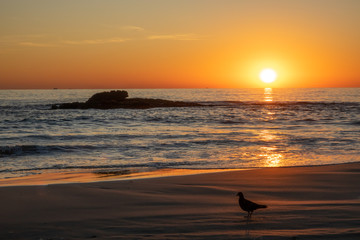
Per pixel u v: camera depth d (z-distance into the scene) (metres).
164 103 69.38
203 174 13.59
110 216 8.31
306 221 7.70
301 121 40.03
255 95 163.25
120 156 18.70
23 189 11.08
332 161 16.72
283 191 10.85
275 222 7.68
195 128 33.25
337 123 37.25
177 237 6.86
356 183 11.87
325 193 10.55
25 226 7.66
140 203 9.49
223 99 118.06
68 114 51.94
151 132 29.53
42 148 20.53
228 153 19.27
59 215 8.44
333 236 6.76
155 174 14.04
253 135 27.03
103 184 11.87
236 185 11.69
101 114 50.91
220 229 7.30
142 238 6.83
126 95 73.69
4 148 19.78
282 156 18.22
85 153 19.66
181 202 9.57
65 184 11.84
